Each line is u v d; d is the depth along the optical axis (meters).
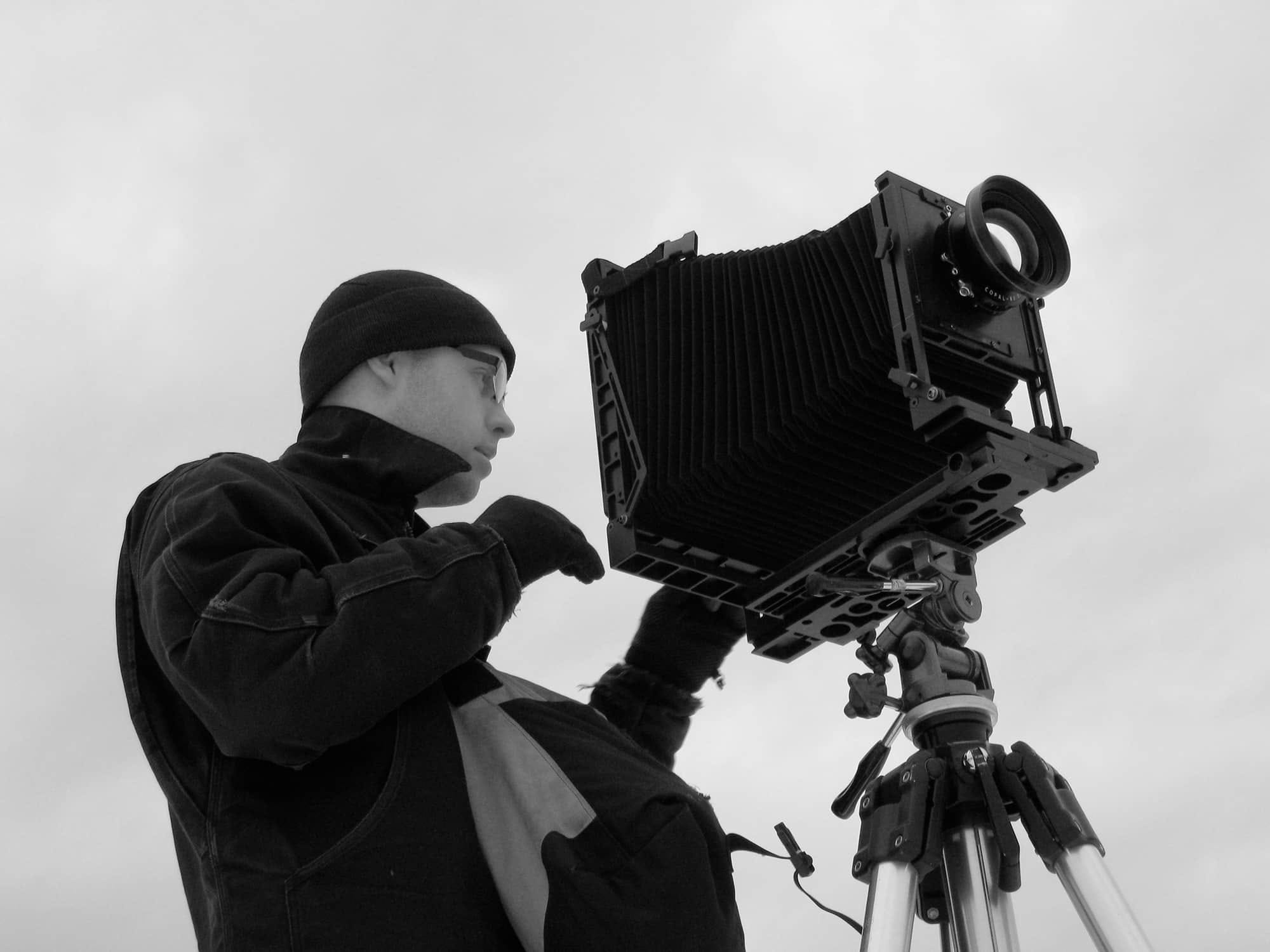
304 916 2.69
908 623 3.33
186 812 2.85
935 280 3.42
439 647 2.75
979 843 3.12
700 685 3.64
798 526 3.68
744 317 3.72
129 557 3.08
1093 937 2.94
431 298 3.35
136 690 2.96
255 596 2.71
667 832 2.81
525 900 2.78
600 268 3.91
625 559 3.64
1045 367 3.54
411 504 3.26
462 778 2.87
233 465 3.03
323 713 2.66
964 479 3.35
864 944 2.93
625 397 3.79
